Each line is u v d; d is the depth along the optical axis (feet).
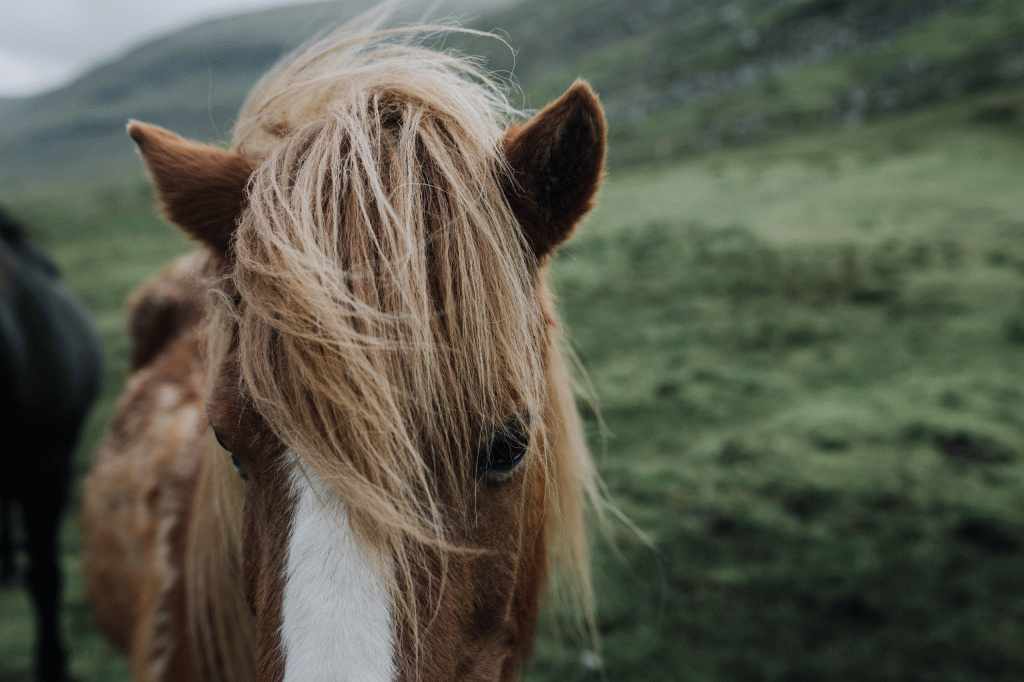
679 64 149.18
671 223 48.47
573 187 3.96
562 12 261.24
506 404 3.23
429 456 3.08
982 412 18.48
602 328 29.32
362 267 3.06
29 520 10.59
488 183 3.58
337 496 3.01
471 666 3.42
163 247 63.10
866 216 43.32
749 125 94.63
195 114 356.38
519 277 3.54
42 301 10.91
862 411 19.24
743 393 21.50
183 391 8.06
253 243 3.28
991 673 10.12
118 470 8.24
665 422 19.89
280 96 4.27
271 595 2.99
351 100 3.74
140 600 6.66
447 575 3.12
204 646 5.01
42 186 205.77
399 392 2.96
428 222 3.31
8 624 12.93
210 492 4.90
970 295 27.78
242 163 4.14
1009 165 51.49
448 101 3.79
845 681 10.17
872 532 13.69
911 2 127.54
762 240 40.45
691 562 13.15
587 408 20.94
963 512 13.99
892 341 24.49
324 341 2.89
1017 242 33.76
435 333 3.09
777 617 11.55
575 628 11.68
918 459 16.38
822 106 94.17
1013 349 22.53
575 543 5.23
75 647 12.29
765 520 14.34
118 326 35.78
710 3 208.03
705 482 16.17
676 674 10.54
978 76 84.53
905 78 94.73
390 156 3.44
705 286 33.65
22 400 9.89
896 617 11.35
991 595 11.66
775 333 26.63
